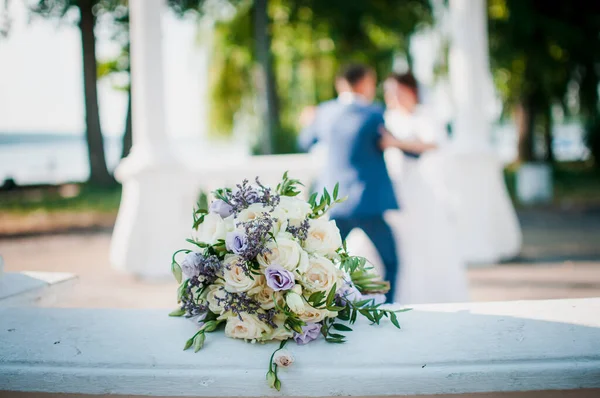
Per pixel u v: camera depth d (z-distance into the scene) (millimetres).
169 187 5457
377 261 3805
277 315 1312
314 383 1195
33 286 1657
